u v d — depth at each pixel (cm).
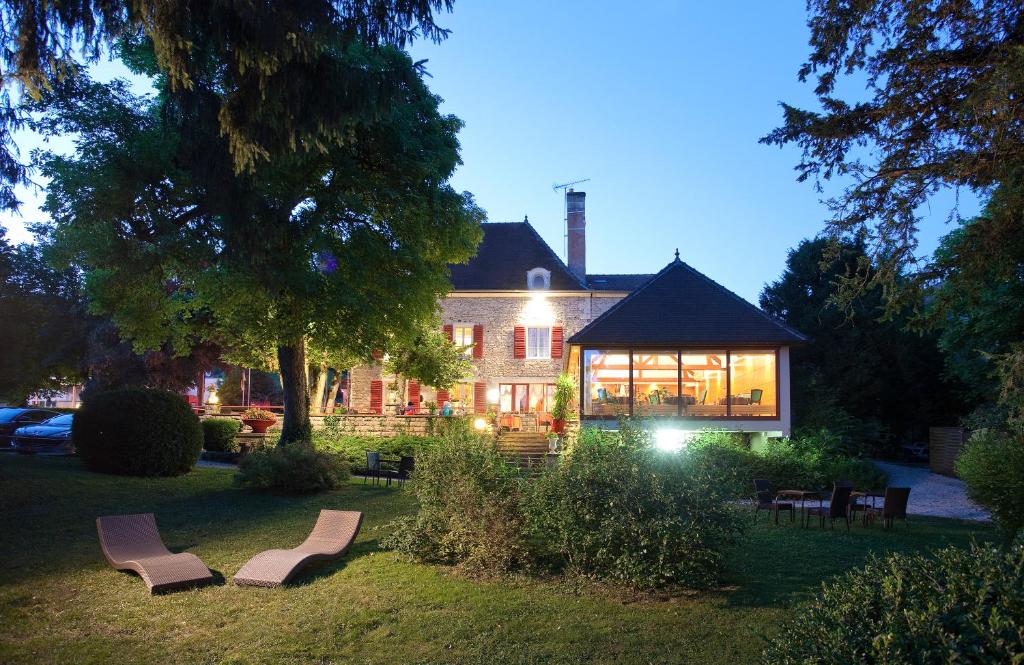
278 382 5041
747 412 2469
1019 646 309
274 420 3062
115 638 654
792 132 912
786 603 754
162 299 1998
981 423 2161
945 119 849
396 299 1875
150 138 1558
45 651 621
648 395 2566
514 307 3712
